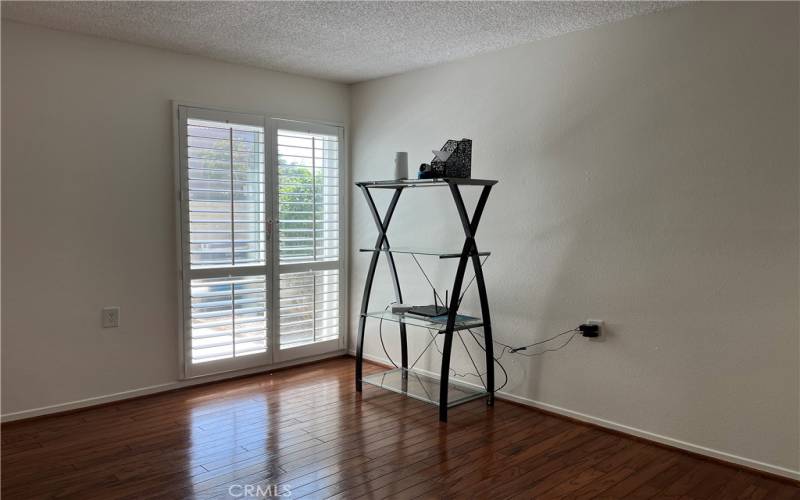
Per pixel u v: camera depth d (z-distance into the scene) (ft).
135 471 8.64
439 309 12.00
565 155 10.82
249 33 10.76
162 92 11.85
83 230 11.05
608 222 10.27
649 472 8.78
